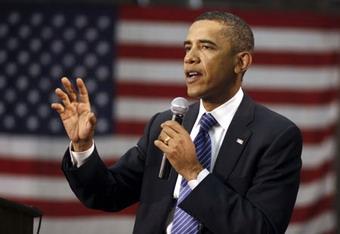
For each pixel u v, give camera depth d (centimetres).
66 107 1121
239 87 1141
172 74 2645
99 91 2630
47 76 2647
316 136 2652
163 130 1068
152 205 1115
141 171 1178
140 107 2633
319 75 2664
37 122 2645
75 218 2622
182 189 1089
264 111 1137
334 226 2641
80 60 2644
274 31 2669
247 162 1095
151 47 2655
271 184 1086
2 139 2644
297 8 2934
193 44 1120
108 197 1163
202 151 1109
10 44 2667
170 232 1088
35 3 2672
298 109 2648
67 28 2658
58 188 2633
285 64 2656
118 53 2645
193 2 2972
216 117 1127
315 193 2641
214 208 1042
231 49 1116
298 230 2619
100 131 2612
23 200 2628
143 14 2666
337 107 2664
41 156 2638
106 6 2662
